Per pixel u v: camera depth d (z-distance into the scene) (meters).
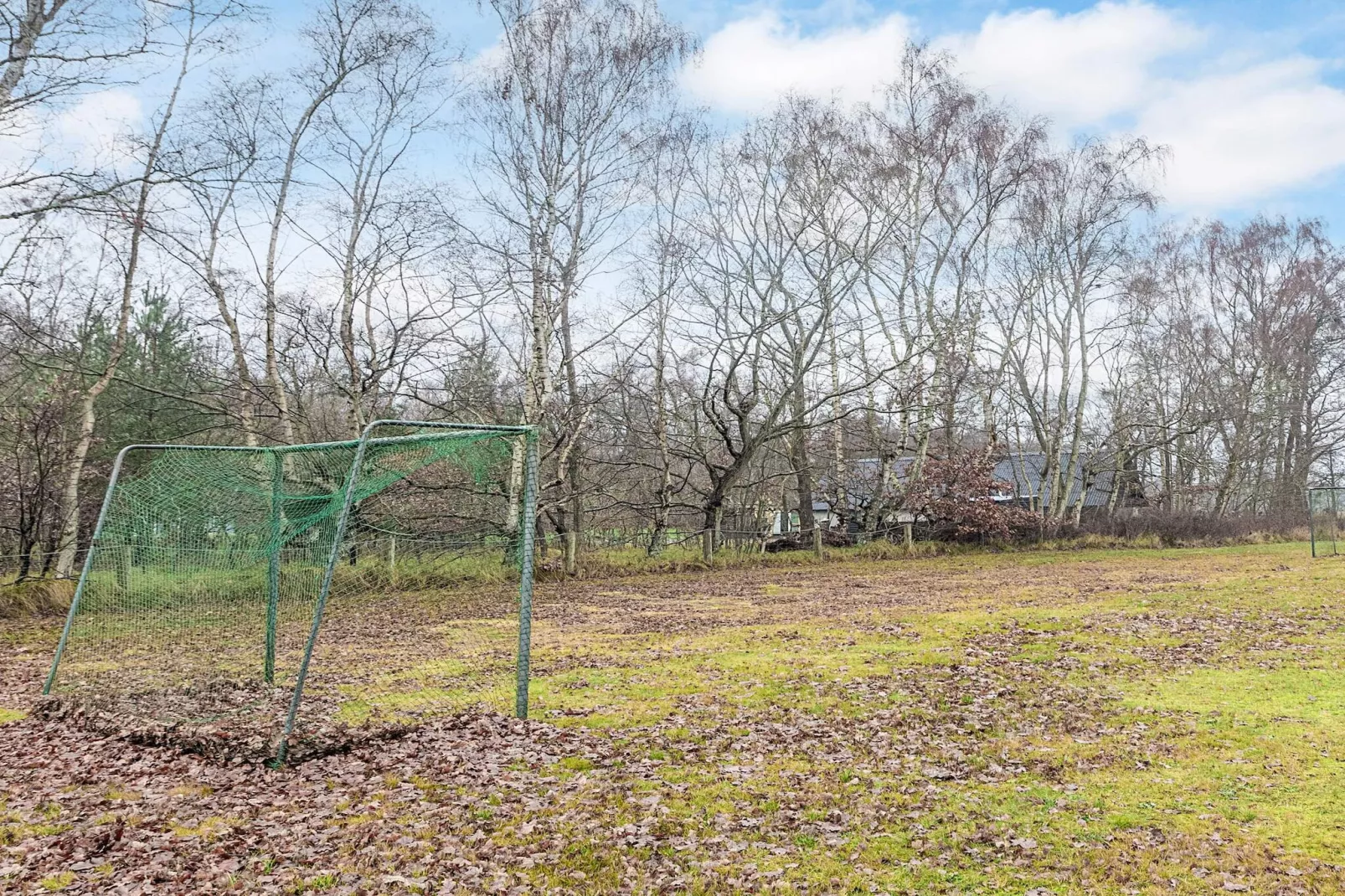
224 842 5.68
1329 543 32.72
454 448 9.58
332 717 8.57
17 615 16.94
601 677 10.95
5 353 20.61
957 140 29.50
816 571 26.50
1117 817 6.09
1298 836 5.69
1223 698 9.34
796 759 7.57
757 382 30.22
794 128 28.70
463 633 12.44
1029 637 13.23
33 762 7.41
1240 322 42.09
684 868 5.40
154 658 10.91
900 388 30.84
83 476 20.23
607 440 30.39
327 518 11.02
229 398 23.66
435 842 5.74
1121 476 41.25
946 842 5.74
